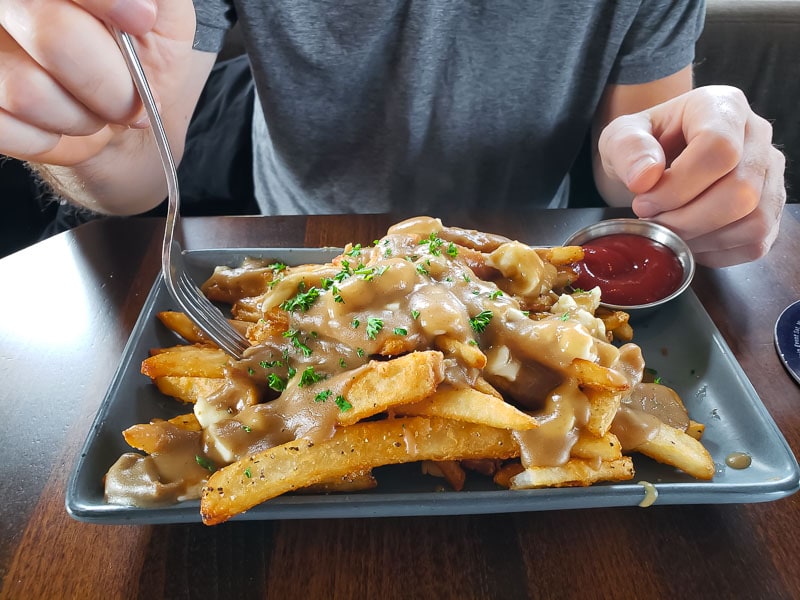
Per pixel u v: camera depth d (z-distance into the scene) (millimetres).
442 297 210
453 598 179
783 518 199
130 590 180
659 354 260
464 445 194
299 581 183
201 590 180
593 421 200
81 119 190
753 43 500
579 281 281
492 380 212
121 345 270
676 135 318
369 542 193
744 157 287
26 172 449
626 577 185
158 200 386
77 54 168
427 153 416
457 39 367
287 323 223
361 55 366
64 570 184
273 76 375
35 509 200
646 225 300
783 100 517
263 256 288
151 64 226
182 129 359
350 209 438
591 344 202
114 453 205
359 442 189
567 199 481
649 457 214
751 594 180
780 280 302
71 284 303
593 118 436
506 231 333
